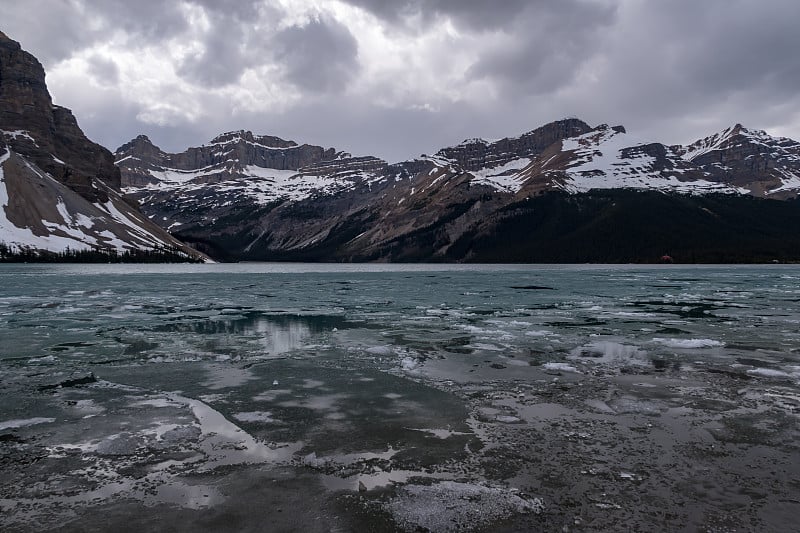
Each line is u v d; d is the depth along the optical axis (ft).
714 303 119.96
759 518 21.21
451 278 273.13
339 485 24.62
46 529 20.44
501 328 79.05
